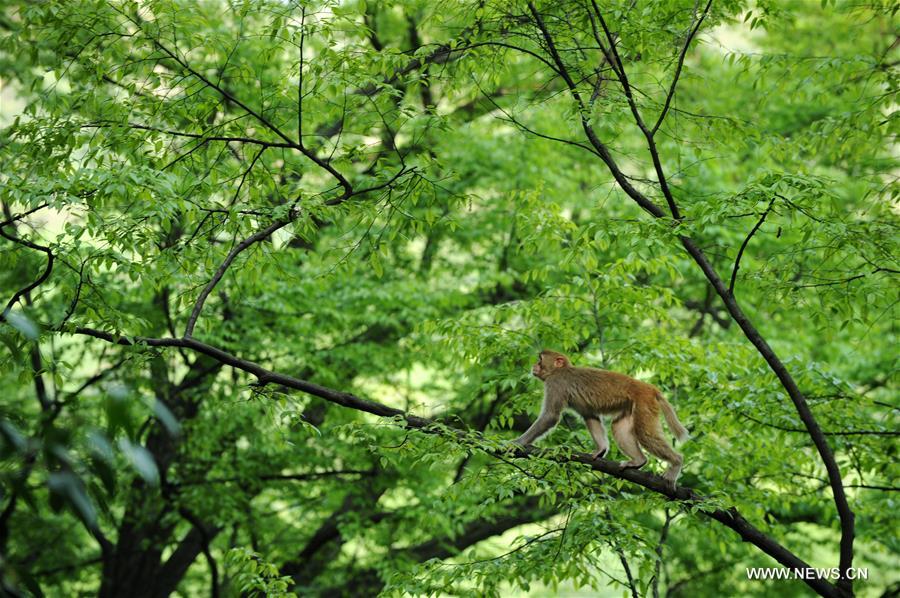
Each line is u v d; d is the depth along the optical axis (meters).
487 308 16.06
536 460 9.27
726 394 11.44
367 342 18.84
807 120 20.89
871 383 18.84
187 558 19.41
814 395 11.61
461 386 19.33
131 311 16.92
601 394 10.07
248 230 10.06
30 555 19.41
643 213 14.47
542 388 11.92
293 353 17.81
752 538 9.86
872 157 13.22
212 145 10.79
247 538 20.62
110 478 3.38
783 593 19.86
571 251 10.92
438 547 18.89
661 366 11.81
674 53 11.00
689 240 10.41
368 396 19.33
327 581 21.19
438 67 11.33
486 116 19.59
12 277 15.80
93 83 10.44
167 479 17.48
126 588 19.11
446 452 9.18
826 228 9.24
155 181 9.33
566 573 9.71
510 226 19.08
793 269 10.55
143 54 10.55
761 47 20.84
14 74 15.66
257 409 16.28
